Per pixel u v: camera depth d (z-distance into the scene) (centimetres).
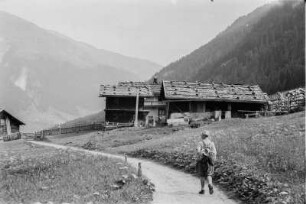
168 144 3466
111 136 5572
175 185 1938
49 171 2055
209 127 4712
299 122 3198
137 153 3522
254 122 4309
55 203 1430
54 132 7750
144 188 1697
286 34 17425
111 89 7681
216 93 6794
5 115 7519
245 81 15262
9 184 1747
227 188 1797
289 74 13275
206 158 1716
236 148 2403
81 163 2275
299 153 1956
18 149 4141
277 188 1495
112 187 1669
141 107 7631
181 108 6681
